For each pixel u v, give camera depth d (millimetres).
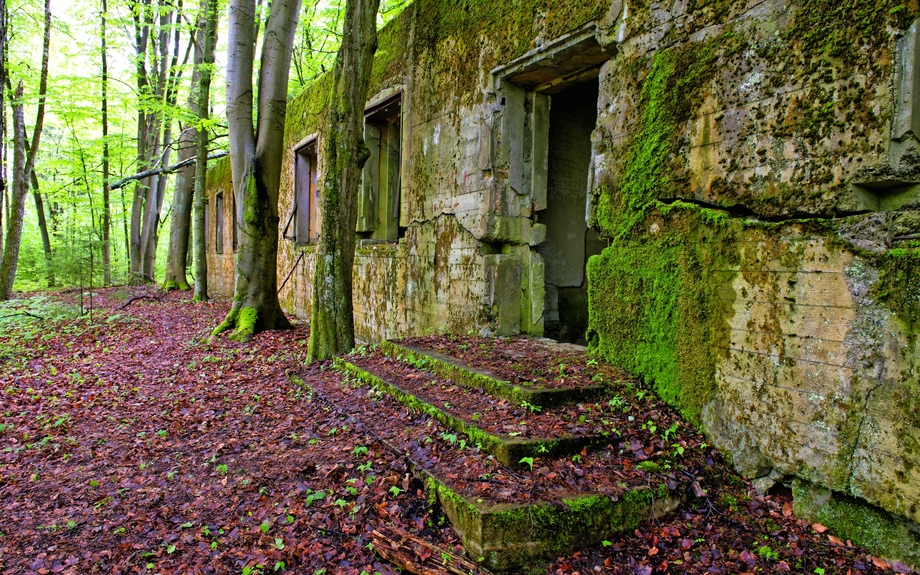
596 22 4480
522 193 5895
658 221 3896
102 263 13711
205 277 14156
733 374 3348
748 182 3332
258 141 8906
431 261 6914
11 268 13656
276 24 8648
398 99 8016
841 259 2822
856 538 2756
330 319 6547
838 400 2820
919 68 2584
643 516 2957
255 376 6383
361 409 4520
